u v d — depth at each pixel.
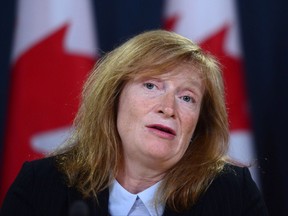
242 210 3.26
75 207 2.38
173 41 3.06
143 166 3.09
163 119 2.93
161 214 3.12
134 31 5.27
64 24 5.30
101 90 3.19
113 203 3.16
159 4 5.27
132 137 2.99
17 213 3.26
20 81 5.24
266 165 5.36
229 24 5.35
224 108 3.26
